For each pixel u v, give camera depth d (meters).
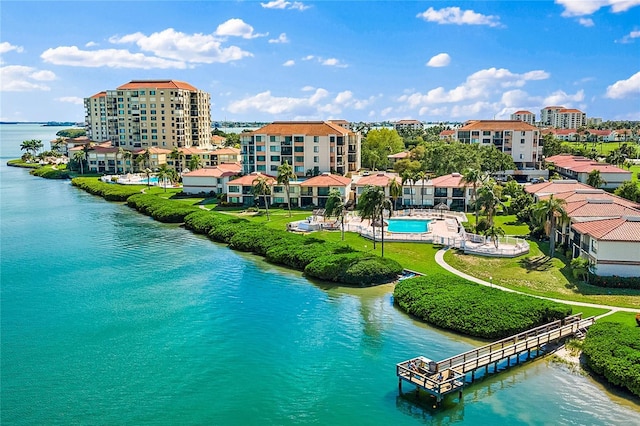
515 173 165.00
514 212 115.94
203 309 68.56
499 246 87.31
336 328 61.81
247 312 67.19
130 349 57.03
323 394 47.66
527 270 77.12
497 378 49.75
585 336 54.53
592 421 42.69
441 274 73.94
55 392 48.31
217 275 83.50
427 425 43.00
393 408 45.53
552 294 68.25
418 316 64.31
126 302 71.38
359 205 92.38
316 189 135.88
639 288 68.31
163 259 93.62
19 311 68.38
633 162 193.62
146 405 46.09
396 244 93.31
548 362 52.31
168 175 178.88
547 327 56.41
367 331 60.75
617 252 70.38
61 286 78.50
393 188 108.31
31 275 84.00
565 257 82.31
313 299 71.75
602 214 84.38
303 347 56.91
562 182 120.06
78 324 64.00
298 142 155.50
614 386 47.72
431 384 45.66
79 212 143.75
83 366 53.28
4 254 97.19
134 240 109.19
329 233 104.12
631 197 116.62
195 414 44.72
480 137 181.62
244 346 57.34
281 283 79.06
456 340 57.88
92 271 86.19
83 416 44.44
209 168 166.12
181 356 55.25
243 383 49.66
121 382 50.03
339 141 157.12
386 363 53.12
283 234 100.06
